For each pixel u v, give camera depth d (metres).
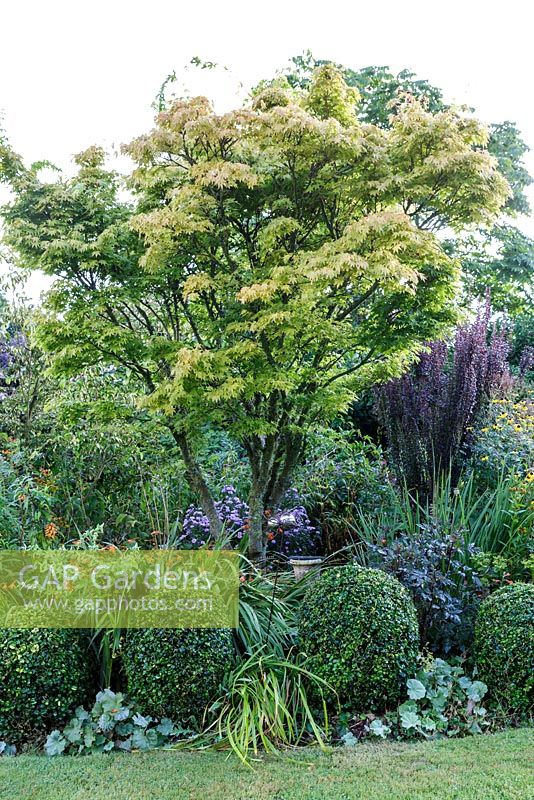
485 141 4.87
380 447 7.73
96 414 5.76
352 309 5.25
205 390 4.80
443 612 4.27
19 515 5.35
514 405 7.20
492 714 3.71
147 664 3.58
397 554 4.53
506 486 5.54
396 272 4.10
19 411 6.97
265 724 3.54
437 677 3.88
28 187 4.96
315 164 4.78
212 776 3.13
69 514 6.06
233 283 4.82
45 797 2.95
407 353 5.80
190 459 5.64
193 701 3.59
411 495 6.26
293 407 5.34
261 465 5.43
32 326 6.54
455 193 4.83
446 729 3.60
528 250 12.82
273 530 6.06
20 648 3.57
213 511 5.59
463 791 2.90
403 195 4.75
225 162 4.34
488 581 4.57
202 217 4.75
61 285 5.20
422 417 6.48
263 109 4.59
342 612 3.78
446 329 5.53
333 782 3.03
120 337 5.01
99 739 3.54
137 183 5.12
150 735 3.54
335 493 6.94
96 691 3.86
